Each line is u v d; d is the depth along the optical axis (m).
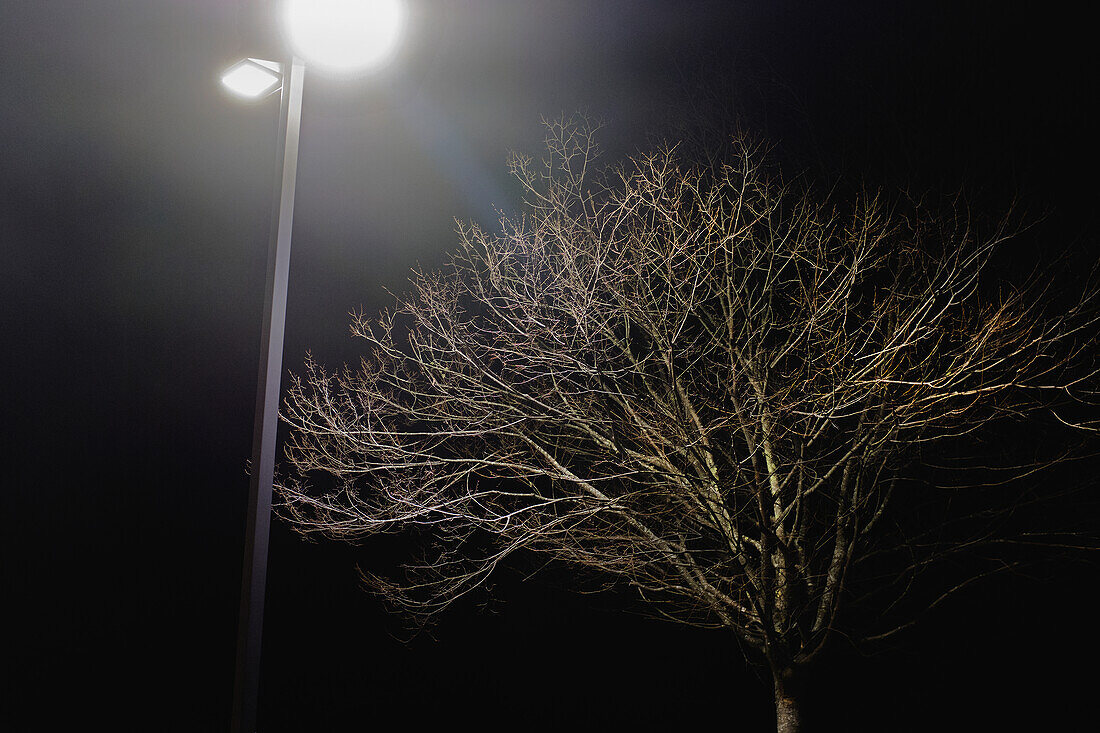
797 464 9.48
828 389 9.52
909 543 10.19
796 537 10.24
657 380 10.85
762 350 10.24
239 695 5.65
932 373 9.79
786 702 10.12
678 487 9.80
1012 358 9.45
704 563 10.84
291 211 6.50
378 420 10.37
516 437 10.81
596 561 10.13
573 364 9.91
